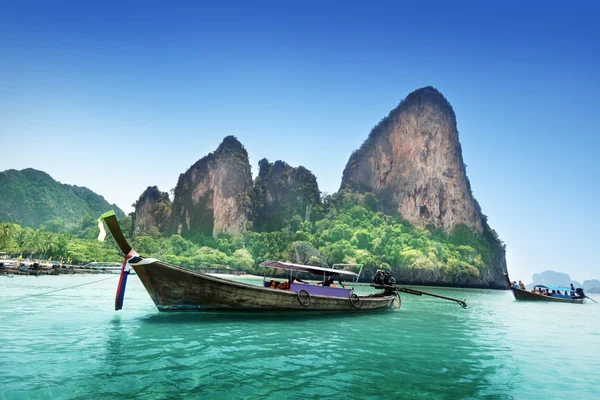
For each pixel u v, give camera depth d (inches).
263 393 284.8
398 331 629.0
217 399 266.2
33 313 616.7
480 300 2047.2
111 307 735.1
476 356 469.4
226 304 610.2
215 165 7086.6
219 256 5295.3
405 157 7165.4
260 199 7209.6
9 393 258.2
